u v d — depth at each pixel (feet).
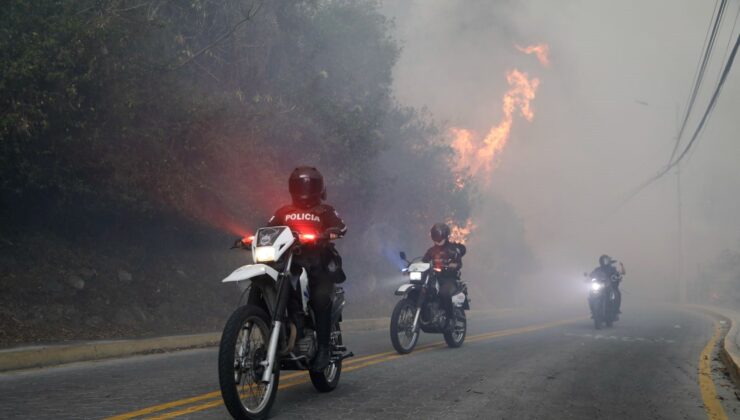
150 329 41.27
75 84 33.60
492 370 28.37
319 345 20.79
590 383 25.75
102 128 36.91
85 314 39.14
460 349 36.68
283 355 18.95
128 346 34.14
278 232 18.78
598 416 19.94
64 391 22.59
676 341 45.19
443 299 36.11
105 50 34.14
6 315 35.24
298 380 24.89
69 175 39.06
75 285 40.63
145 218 47.16
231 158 42.32
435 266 35.91
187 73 43.91
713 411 21.36
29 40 32.60
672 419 20.01
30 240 42.01
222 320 47.14
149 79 37.83
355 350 35.83
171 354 34.37
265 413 18.17
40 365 29.48
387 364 29.76
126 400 20.84
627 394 23.75
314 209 20.83
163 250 50.78
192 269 51.11
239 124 42.52
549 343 41.16
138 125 38.65
